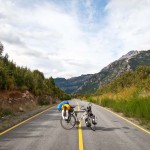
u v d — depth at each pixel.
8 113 19.38
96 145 8.88
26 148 8.31
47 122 15.26
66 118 12.80
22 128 12.73
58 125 13.95
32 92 36.16
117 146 8.73
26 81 35.03
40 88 43.84
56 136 10.58
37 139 9.88
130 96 26.89
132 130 12.32
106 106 32.97
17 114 20.11
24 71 37.62
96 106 33.94
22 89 30.55
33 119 16.94
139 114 17.53
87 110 13.06
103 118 17.70
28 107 26.61
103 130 12.29
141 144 9.09
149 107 16.70
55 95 65.81
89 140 9.78
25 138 10.07
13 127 13.06
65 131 11.92
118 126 13.70
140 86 26.92
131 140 9.81
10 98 24.69
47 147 8.50
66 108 12.90
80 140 9.73
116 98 32.44
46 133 11.30
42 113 21.94
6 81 25.48
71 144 9.02
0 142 9.26
